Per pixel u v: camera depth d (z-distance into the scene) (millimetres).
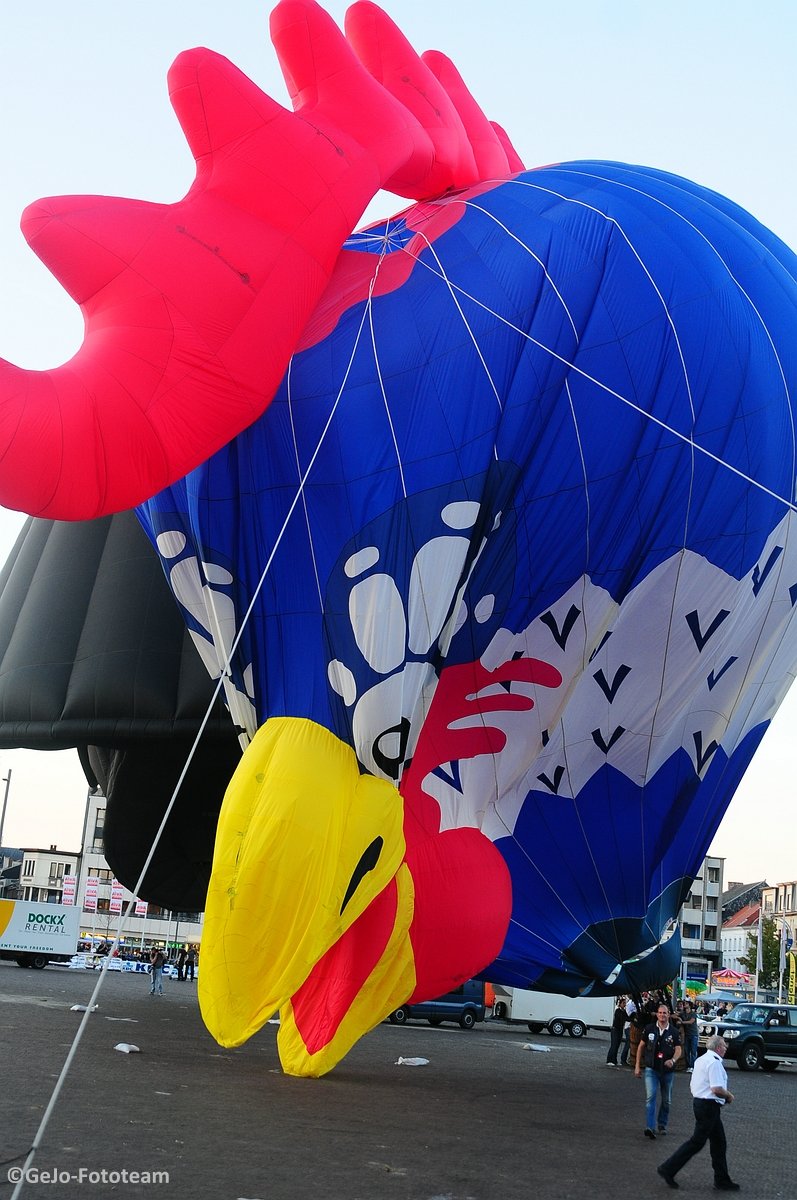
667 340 15734
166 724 22234
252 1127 10984
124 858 26234
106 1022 20469
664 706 17219
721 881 110000
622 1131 13453
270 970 13469
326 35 15281
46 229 12586
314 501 14812
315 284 13914
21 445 11430
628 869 17750
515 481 15219
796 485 17625
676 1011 24375
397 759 14516
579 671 16484
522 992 34250
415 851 15586
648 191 17516
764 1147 13359
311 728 14383
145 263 12820
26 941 41375
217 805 25422
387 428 14797
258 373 13188
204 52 13797
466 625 15594
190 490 15555
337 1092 14156
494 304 15406
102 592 23234
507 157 21562
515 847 17000
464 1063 20312
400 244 16797
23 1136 9383
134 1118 10773
